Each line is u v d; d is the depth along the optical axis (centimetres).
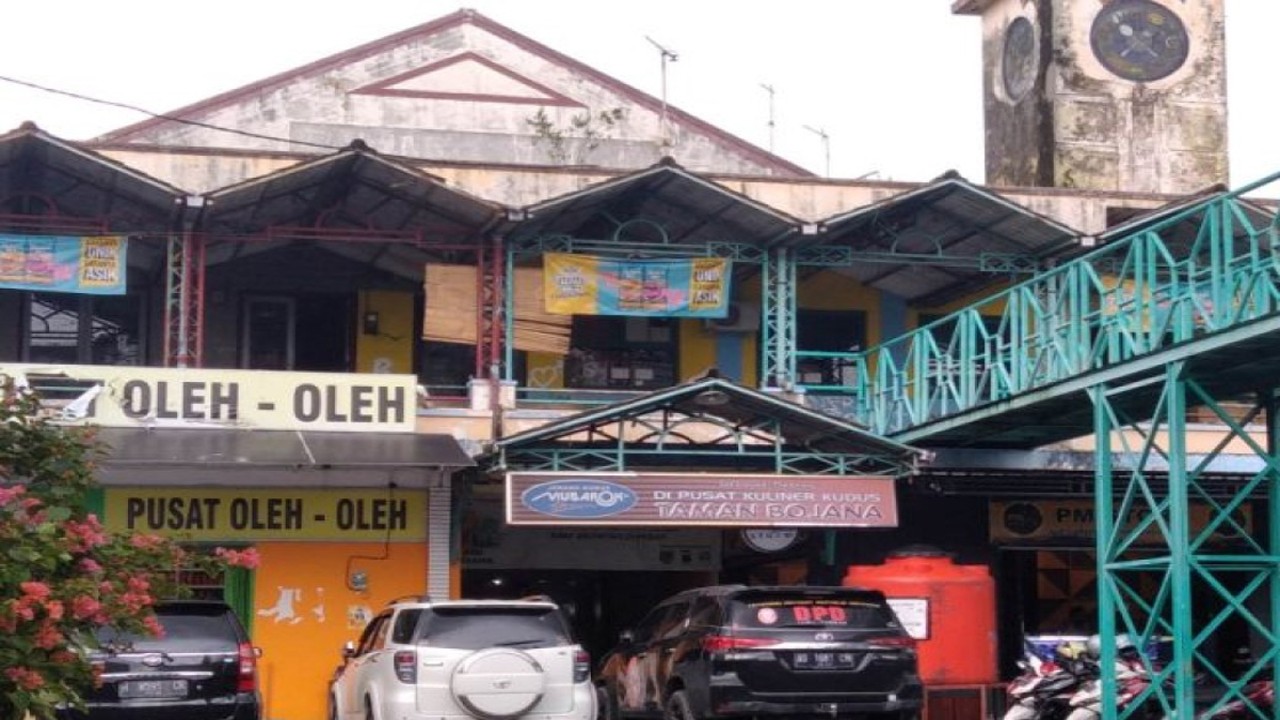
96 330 2517
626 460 2255
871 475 2170
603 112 3203
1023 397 2033
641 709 1934
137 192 2244
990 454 2422
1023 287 2083
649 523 2084
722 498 2105
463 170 2405
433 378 2634
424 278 2611
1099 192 2588
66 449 1235
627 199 2445
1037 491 2491
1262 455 1802
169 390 2188
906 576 2142
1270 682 1978
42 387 2150
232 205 2273
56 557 1107
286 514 2234
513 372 2520
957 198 2444
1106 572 1838
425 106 3133
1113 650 1819
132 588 1145
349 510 2258
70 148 2178
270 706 2197
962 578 2153
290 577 2230
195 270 2327
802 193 2494
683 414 2209
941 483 2450
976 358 2234
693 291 2470
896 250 2591
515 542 2492
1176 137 3272
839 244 2534
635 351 2686
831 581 2461
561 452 2131
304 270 2595
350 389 2250
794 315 2492
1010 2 3412
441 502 2283
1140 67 3281
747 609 1733
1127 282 2550
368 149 2223
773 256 2505
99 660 1645
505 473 2088
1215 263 1703
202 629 1716
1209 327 1695
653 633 1964
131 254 2436
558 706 1662
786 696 1705
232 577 2214
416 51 3142
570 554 2508
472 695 1628
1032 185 3250
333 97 3091
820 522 2123
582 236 2498
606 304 2445
